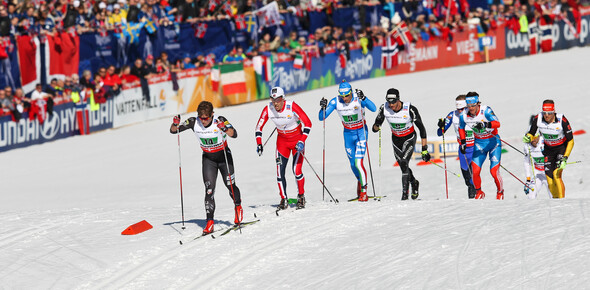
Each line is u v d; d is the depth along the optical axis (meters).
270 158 65.25
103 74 75.50
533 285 22.33
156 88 79.94
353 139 39.56
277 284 26.45
